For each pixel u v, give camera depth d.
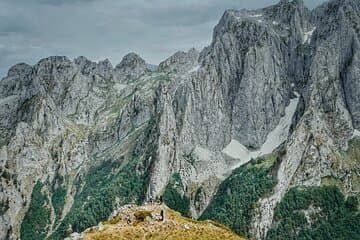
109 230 184.38
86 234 179.88
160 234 184.75
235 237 194.62
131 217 198.50
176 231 188.88
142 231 185.50
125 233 182.50
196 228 195.38
